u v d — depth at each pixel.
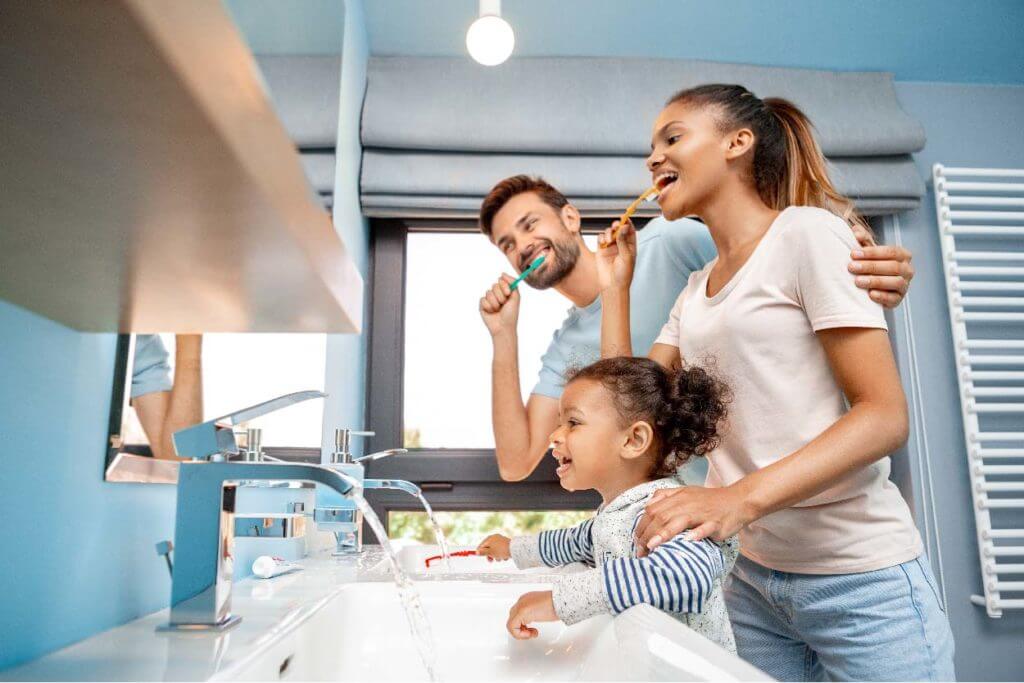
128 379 0.71
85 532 0.64
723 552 0.82
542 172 1.90
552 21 1.92
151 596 0.76
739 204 1.07
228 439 0.65
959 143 2.14
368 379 1.97
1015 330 2.05
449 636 0.76
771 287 0.94
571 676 0.70
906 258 0.88
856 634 0.89
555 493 1.94
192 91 0.27
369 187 1.85
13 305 0.56
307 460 1.39
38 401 0.58
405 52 1.99
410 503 1.91
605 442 0.92
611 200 1.91
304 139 1.13
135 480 0.73
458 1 1.86
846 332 0.86
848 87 2.04
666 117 1.12
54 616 0.58
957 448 1.96
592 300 1.67
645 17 1.92
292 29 0.96
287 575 1.01
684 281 1.66
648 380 0.94
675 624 0.49
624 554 0.81
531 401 1.70
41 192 0.37
